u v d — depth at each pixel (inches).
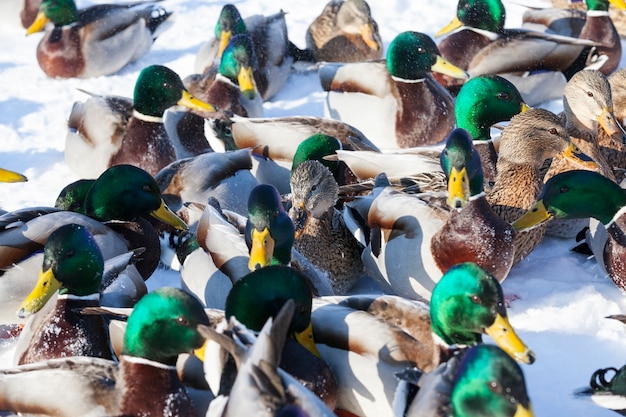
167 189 415.8
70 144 475.8
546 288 383.6
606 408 303.1
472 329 289.0
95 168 467.5
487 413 251.6
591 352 343.3
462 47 542.9
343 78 509.7
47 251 320.8
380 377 291.6
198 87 538.0
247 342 273.1
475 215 350.6
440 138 502.0
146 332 281.9
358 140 436.1
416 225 359.9
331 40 610.2
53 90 585.3
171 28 689.0
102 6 611.5
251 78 511.5
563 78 549.0
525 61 537.6
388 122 494.6
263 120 450.6
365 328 295.9
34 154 505.4
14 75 605.3
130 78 607.5
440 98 497.0
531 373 331.9
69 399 275.1
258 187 346.3
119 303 336.5
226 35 566.9
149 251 380.8
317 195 376.8
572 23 601.0
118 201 376.5
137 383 282.5
